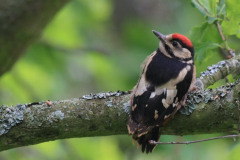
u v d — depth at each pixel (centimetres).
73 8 1405
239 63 862
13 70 1279
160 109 704
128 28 1636
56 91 1334
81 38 1414
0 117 716
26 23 1055
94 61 1409
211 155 1213
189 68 752
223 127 701
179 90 714
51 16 1088
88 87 1395
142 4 1684
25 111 724
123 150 1407
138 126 691
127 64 1491
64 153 1217
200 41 872
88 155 1229
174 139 1239
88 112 724
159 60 766
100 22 1512
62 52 1376
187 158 1216
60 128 724
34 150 1201
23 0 1028
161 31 1559
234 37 1215
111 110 723
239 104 670
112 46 1605
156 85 718
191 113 704
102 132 740
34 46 1338
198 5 875
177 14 1547
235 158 998
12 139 719
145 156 1317
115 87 1421
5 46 1062
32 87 1309
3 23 1033
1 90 1259
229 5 841
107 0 1589
